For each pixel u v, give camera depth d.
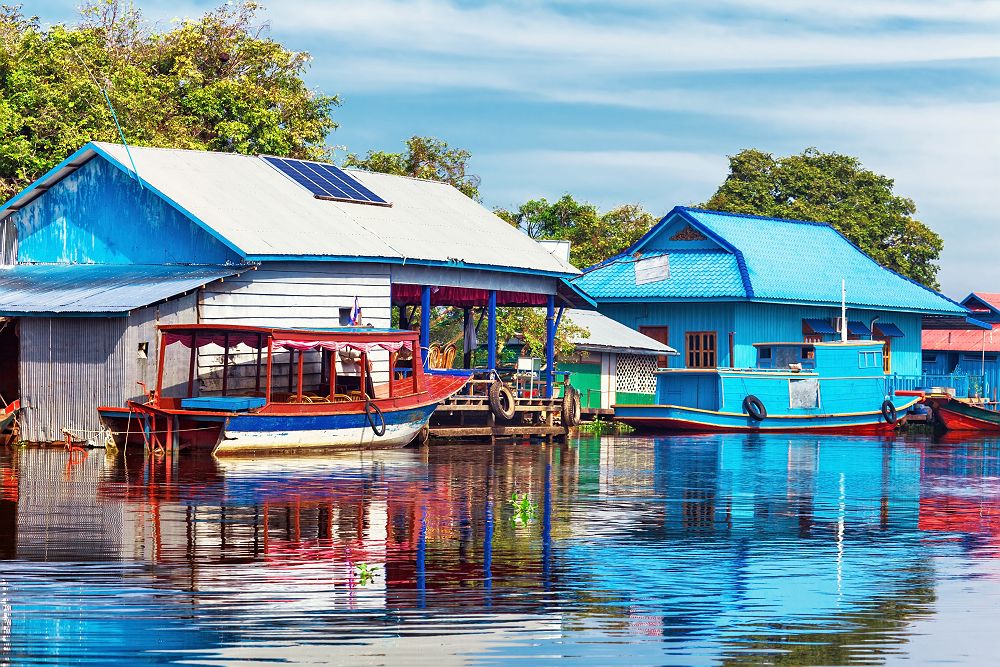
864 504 38.84
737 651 21.50
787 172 118.25
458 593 24.61
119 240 53.28
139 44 80.81
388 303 54.84
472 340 66.19
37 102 64.88
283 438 46.50
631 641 21.89
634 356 74.62
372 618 22.67
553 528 32.19
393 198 61.66
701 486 42.53
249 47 80.31
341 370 53.09
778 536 32.16
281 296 50.53
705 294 77.50
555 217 90.81
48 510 32.62
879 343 78.81
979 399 82.06
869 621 23.44
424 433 54.84
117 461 43.44
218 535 29.58
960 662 21.12
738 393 71.88
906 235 120.44
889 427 78.88
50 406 47.84
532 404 62.25
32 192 54.69
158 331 46.72
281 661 20.33
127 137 65.88
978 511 37.53
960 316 92.38
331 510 33.69
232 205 52.09
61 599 23.50
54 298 48.00
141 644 21.02
